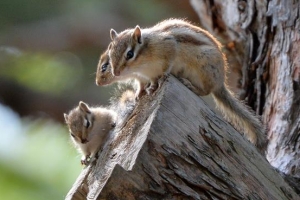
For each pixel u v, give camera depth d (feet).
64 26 71.31
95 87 71.87
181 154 30.50
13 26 70.38
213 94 39.01
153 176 29.73
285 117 41.32
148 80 38.65
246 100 45.80
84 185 35.12
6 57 71.36
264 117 43.29
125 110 36.47
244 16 45.91
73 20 71.46
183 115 31.42
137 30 38.68
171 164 30.14
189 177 30.45
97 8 71.87
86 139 42.55
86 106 43.80
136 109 33.68
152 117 30.83
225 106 39.17
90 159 38.91
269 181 33.42
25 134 68.90
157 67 38.17
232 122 39.58
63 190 63.57
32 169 64.59
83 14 71.46
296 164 38.88
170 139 30.48
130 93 39.50
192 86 37.09
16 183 62.85
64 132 69.10
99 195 29.17
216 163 31.45
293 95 41.60
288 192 34.19
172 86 32.40
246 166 32.65
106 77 40.57
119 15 72.49
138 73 38.73
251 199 31.94
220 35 49.24
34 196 62.39
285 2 43.50
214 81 38.22
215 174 31.19
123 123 34.81
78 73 72.49
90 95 71.72
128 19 72.69
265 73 44.62
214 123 32.40
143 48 38.14
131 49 38.55
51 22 71.15
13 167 63.77
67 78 72.33
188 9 72.64
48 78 71.97
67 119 44.55
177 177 30.19
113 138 35.50
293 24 42.91
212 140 31.73
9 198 61.93
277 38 43.96
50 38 71.15
